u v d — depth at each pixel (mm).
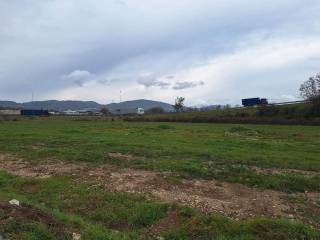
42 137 36875
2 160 24625
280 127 65562
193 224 11617
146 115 119562
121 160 22266
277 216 13062
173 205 13250
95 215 13492
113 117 114750
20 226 9883
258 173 18812
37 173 20094
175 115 106750
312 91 99375
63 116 135750
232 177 18047
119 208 13742
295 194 16016
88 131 47094
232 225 11344
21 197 14719
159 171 19422
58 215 11906
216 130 52875
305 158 25062
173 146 29000
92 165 21422
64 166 21375
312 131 54094
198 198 14727
